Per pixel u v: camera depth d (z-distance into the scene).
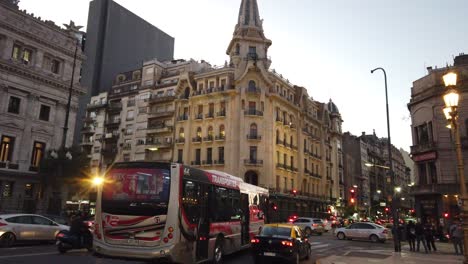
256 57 57.47
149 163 11.09
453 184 34.28
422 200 37.38
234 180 16.06
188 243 11.10
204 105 57.47
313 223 36.72
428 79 38.56
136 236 10.48
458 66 37.06
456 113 11.56
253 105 54.91
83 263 12.54
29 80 35.22
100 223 10.87
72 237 15.16
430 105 37.59
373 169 107.56
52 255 14.29
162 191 10.69
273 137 55.44
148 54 91.75
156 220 10.45
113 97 69.56
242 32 59.56
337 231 31.23
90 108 70.81
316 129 73.06
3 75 32.97
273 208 21.50
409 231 22.45
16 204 32.06
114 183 11.10
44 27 36.78
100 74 78.62
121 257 10.47
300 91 67.12
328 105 84.88
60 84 37.88
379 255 18.38
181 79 60.16
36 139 35.59
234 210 15.62
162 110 62.31
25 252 14.76
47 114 37.12
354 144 97.75
